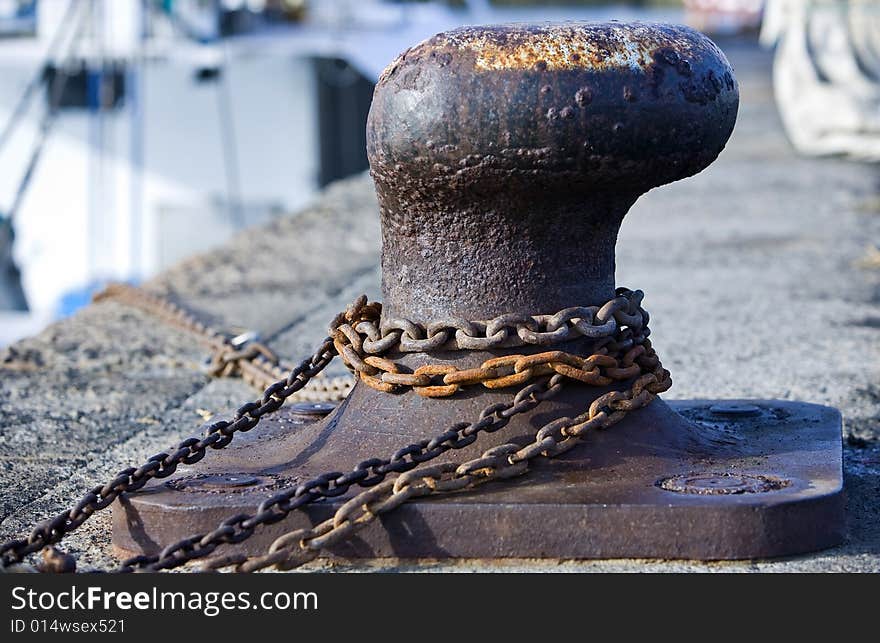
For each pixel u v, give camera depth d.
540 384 2.64
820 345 4.88
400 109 2.58
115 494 2.59
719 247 7.37
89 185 15.61
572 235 2.70
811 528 2.53
